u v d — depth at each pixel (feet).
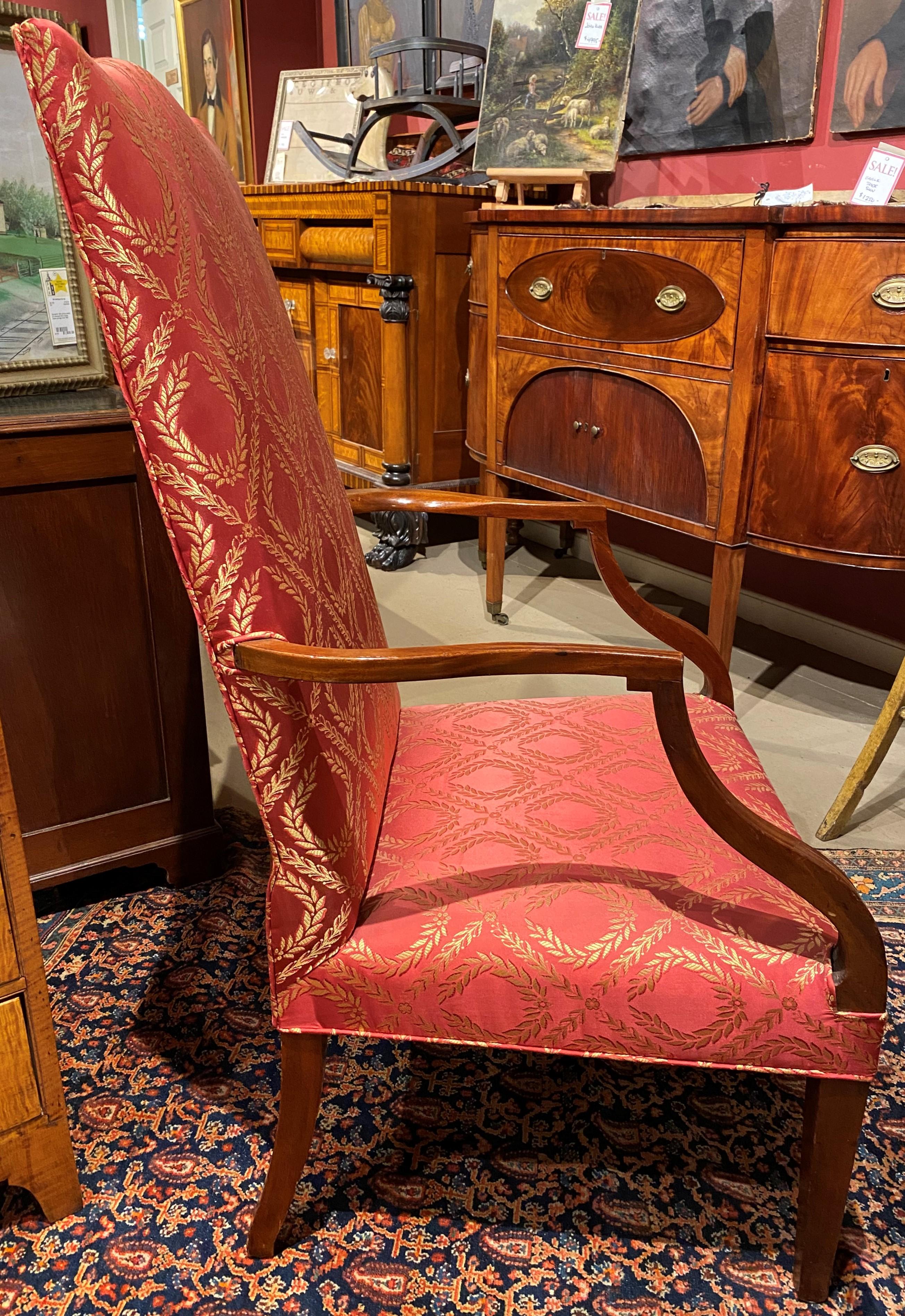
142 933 6.03
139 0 21.18
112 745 5.94
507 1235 4.17
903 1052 5.17
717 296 7.32
